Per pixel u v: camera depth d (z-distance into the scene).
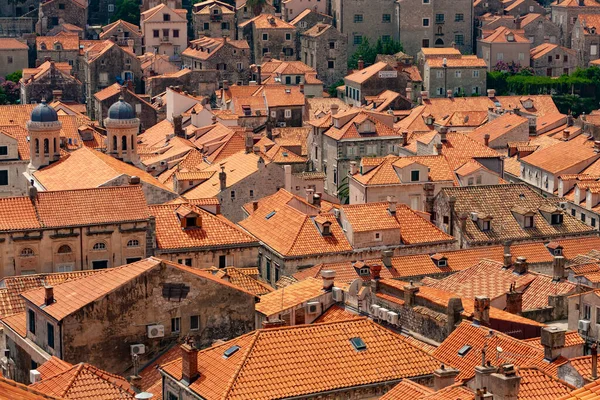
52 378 130.25
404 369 135.38
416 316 157.50
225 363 133.50
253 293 173.75
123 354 156.12
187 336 148.75
